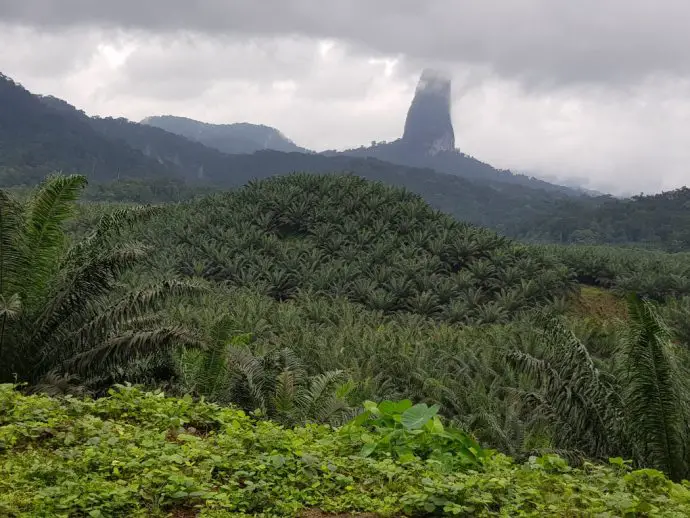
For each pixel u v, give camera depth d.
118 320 9.83
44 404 5.95
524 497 4.53
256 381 9.95
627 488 5.07
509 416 11.77
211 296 24.34
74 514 3.76
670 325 23.61
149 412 6.27
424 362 17.48
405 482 4.68
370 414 6.26
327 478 4.73
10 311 8.80
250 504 4.18
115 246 10.75
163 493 4.12
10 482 3.99
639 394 7.91
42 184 10.21
